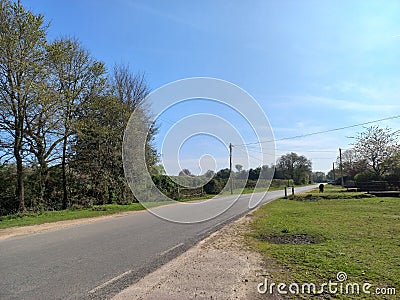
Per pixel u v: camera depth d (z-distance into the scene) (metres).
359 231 8.05
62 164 18.28
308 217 11.46
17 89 13.88
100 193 20.16
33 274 4.88
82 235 8.53
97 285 4.32
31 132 15.61
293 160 61.06
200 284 4.24
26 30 14.08
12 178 15.46
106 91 20.20
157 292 3.98
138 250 6.55
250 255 5.78
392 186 25.23
